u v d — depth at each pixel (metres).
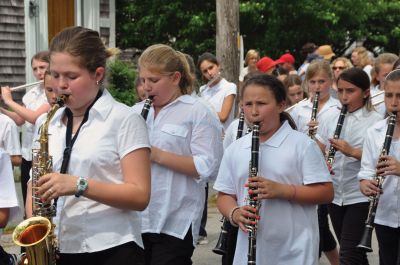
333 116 7.43
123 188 3.88
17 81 14.10
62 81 3.92
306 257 4.73
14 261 5.00
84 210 3.98
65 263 4.05
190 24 20.36
